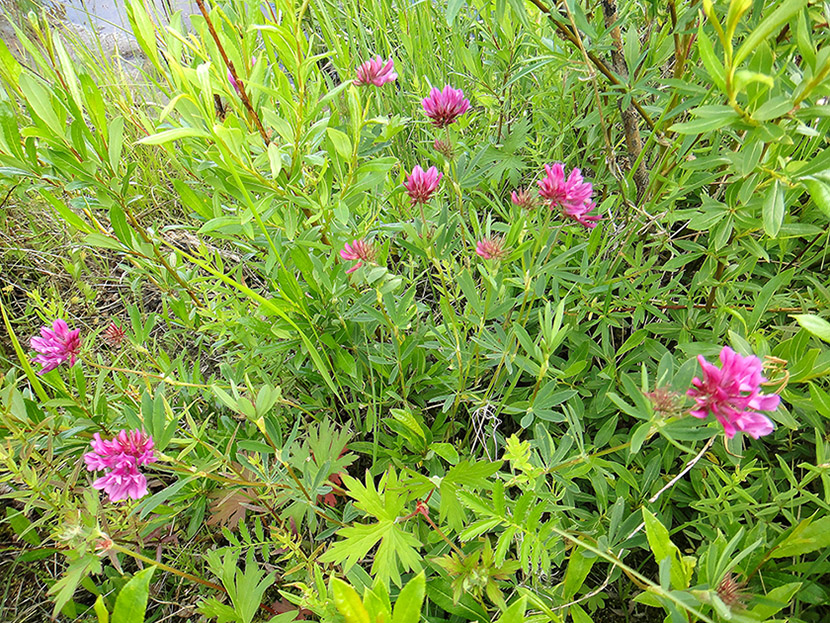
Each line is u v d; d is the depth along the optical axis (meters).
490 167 0.51
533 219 0.42
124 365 0.49
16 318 0.56
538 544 0.27
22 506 0.44
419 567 0.27
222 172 0.32
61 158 0.33
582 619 0.28
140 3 0.29
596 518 0.35
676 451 0.35
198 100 0.28
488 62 0.53
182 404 0.45
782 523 0.34
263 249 0.40
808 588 0.29
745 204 0.30
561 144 0.51
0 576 0.41
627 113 0.40
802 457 0.35
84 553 0.30
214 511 0.39
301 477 0.38
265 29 0.30
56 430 0.35
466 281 0.35
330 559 0.26
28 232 0.62
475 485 0.26
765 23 0.20
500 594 0.27
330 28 0.55
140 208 0.60
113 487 0.29
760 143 0.26
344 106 0.47
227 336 0.46
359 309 0.38
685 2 0.37
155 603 0.38
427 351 0.45
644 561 0.33
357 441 0.44
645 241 0.45
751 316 0.34
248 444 0.35
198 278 0.43
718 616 0.24
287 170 0.35
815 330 0.22
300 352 0.40
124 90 0.57
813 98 0.25
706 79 0.33
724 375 0.22
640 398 0.25
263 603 0.38
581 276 0.38
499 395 0.41
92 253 0.59
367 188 0.35
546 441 0.32
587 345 0.38
